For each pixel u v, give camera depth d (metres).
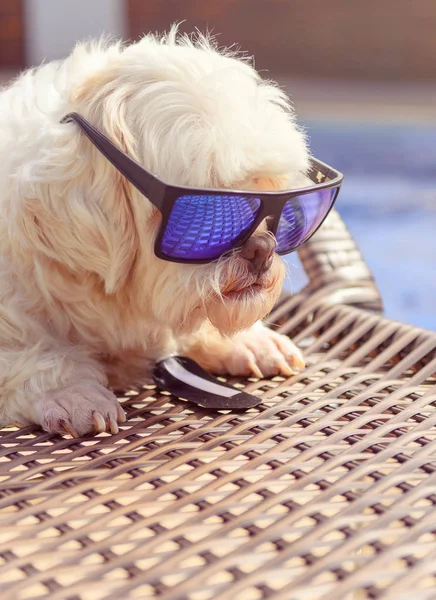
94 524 0.66
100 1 6.00
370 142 5.49
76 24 6.00
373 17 6.81
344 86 6.80
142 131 0.93
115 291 1.01
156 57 0.97
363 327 1.19
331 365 1.11
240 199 0.91
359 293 1.33
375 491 0.71
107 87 0.95
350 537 0.64
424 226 4.09
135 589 0.59
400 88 6.80
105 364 1.11
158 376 1.08
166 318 1.00
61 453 0.84
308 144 1.07
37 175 0.92
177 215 0.90
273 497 0.70
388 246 3.80
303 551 0.62
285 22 6.80
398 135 5.62
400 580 0.59
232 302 0.98
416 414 0.89
